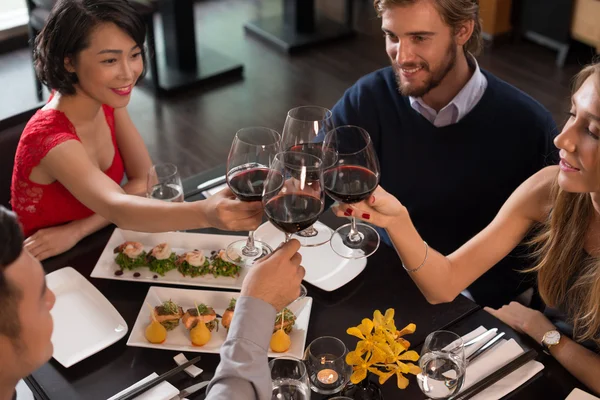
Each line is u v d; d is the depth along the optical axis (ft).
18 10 16.37
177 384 4.64
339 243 5.53
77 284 5.42
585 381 4.74
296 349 4.88
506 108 6.49
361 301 5.33
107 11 5.64
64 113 6.21
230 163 4.68
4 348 3.14
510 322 5.43
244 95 14.35
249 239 5.61
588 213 5.11
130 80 6.00
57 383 4.66
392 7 5.91
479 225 6.97
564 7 14.76
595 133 4.44
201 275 5.53
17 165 6.22
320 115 6.14
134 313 5.22
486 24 15.93
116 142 7.32
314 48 16.29
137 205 5.51
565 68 15.11
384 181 7.13
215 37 16.62
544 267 5.47
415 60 6.09
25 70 15.14
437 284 5.35
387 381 4.66
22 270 3.02
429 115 6.66
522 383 4.69
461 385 4.35
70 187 6.00
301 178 4.10
